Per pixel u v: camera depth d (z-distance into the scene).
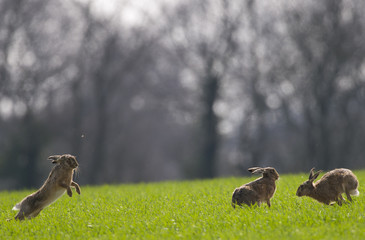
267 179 13.19
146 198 17.69
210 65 58.03
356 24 51.72
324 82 52.09
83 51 59.28
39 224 12.80
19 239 11.35
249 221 11.12
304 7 52.81
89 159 59.97
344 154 53.38
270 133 58.25
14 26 55.56
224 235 10.20
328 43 51.50
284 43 54.19
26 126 55.50
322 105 52.22
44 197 13.39
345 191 12.88
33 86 55.91
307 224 10.77
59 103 58.19
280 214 11.58
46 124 56.25
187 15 58.78
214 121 58.31
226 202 14.73
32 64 56.59
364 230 9.77
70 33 59.00
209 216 12.23
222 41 57.91
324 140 52.50
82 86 59.75
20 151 55.47
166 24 59.72
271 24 55.16
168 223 11.85
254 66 55.84
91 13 58.97
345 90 52.41
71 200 18.58
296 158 56.44
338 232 9.85
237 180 25.12
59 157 13.52
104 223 12.38
